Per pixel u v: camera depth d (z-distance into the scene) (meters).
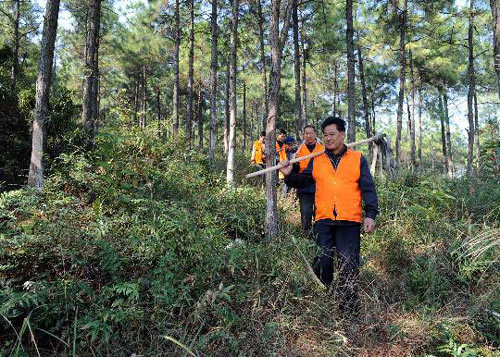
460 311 3.02
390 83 22.84
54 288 2.61
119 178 4.68
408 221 4.73
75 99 22.83
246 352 2.44
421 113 25.25
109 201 4.26
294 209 6.00
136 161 5.07
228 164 8.59
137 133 5.80
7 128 8.59
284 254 3.25
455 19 14.87
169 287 2.68
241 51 16.05
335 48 15.29
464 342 2.77
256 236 4.20
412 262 3.91
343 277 3.11
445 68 18.83
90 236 3.12
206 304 2.62
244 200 5.14
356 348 2.55
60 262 2.89
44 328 2.60
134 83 26.27
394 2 12.69
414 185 6.93
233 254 2.99
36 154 6.54
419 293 3.43
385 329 2.76
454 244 3.93
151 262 3.00
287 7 4.14
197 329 2.58
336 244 3.34
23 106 8.96
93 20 9.85
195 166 6.51
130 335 2.46
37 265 2.94
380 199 5.34
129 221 3.61
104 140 5.08
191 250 3.07
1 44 17.47
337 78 22.66
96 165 5.10
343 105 26.61
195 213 4.00
